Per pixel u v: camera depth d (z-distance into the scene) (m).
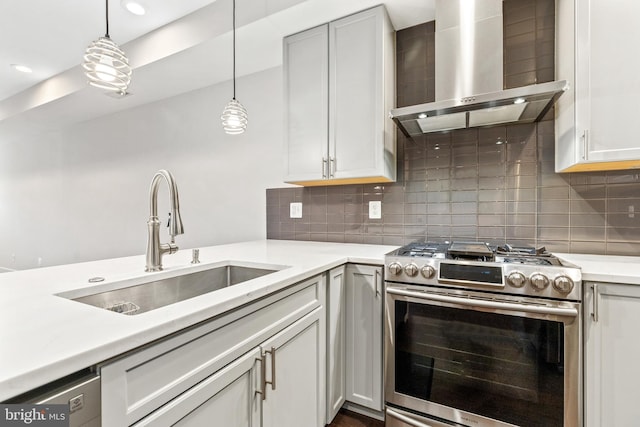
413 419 1.39
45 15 2.14
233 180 2.72
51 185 4.15
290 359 1.16
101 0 1.98
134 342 0.60
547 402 1.17
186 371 0.73
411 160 1.99
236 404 0.89
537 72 1.67
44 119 3.64
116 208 3.52
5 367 0.46
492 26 1.58
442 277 1.32
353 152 1.82
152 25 2.25
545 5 1.66
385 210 2.08
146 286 1.16
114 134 3.49
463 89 1.61
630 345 1.10
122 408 0.60
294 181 2.04
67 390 0.52
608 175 1.54
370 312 1.55
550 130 1.65
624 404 1.11
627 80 1.25
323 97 1.91
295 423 1.20
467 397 1.30
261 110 2.54
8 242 4.75
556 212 1.64
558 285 1.14
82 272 1.18
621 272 1.13
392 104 1.94
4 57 2.70
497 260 1.32
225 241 2.77
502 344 1.24
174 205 1.25
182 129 3.00
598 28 1.29
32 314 0.70
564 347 1.14
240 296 0.87
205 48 2.14
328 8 1.76
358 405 1.65
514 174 1.73
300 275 1.17
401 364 1.43
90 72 1.17
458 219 1.87
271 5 1.80
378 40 1.75
